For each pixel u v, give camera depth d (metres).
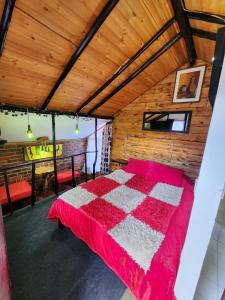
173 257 1.15
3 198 2.46
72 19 1.35
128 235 1.35
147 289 1.03
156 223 1.53
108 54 1.88
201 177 0.59
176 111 2.89
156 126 3.19
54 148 2.87
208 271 0.76
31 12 1.21
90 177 4.43
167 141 3.10
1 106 1.98
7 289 0.66
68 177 3.67
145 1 1.38
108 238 1.35
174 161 3.05
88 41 1.57
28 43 1.43
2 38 1.29
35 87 2.00
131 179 2.63
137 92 3.14
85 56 1.80
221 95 0.50
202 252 0.64
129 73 2.41
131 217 1.61
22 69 1.66
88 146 4.79
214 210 0.58
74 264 1.58
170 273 1.04
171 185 2.46
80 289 1.35
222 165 0.53
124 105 3.55
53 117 2.70
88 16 1.37
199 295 0.79
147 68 2.46
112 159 3.96
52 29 1.38
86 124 3.87
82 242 1.86
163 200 1.98
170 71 2.82
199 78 2.59
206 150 0.56
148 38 1.84
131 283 1.14
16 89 1.90
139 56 2.10
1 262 0.60
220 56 0.79
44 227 2.10
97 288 1.36
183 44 2.14
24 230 2.03
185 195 2.13
